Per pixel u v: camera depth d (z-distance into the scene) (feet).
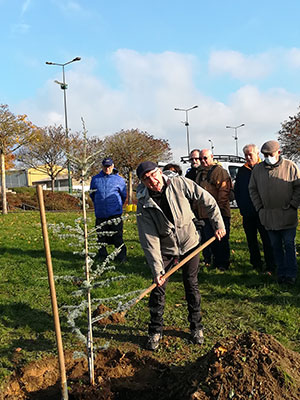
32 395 10.87
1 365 12.50
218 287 19.56
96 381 11.05
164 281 12.64
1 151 62.39
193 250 13.67
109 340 14.28
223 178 22.04
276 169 19.03
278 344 10.54
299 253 25.11
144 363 12.14
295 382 9.55
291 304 17.01
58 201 90.63
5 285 20.92
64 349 13.57
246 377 9.48
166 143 108.06
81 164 10.66
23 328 15.46
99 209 25.14
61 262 25.48
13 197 92.17
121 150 93.97
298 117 99.81
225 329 14.94
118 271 23.09
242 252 26.27
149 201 12.82
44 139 102.68
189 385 9.80
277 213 19.07
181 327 15.16
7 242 32.04
